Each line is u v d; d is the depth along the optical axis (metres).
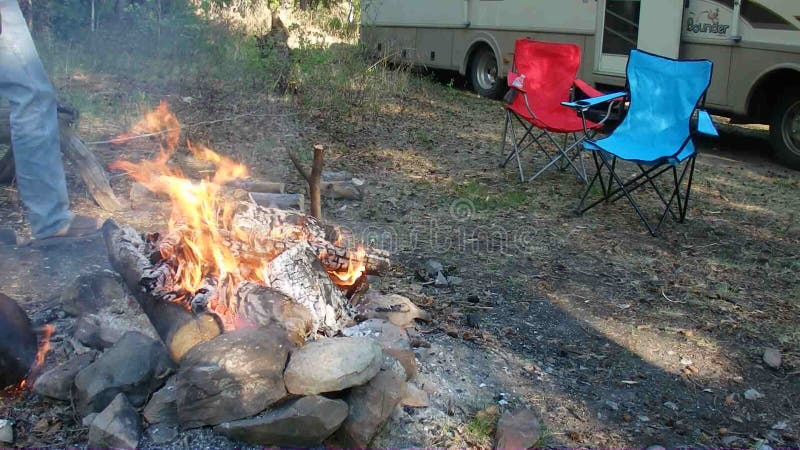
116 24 10.23
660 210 6.02
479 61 11.12
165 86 8.48
